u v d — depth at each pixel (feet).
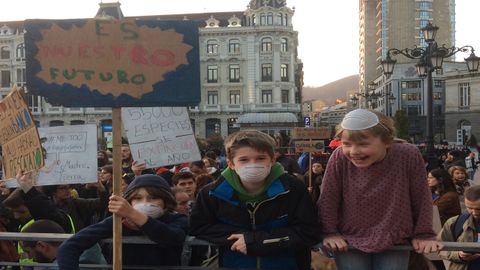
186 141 19.08
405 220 8.91
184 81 9.48
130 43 9.37
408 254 9.29
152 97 9.41
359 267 9.21
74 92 9.29
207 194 9.55
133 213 9.16
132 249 10.30
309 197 9.36
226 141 9.50
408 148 9.09
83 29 9.30
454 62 265.95
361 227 9.07
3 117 11.91
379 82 306.76
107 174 21.40
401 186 8.91
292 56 212.84
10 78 211.20
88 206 19.89
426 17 353.51
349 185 9.15
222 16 218.79
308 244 9.09
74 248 9.44
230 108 211.41
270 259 9.57
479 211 12.82
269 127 204.64
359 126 8.71
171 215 10.41
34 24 9.25
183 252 12.92
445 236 13.70
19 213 15.75
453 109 213.66
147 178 10.36
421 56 58.34
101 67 9.34
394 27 354.13
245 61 211.20
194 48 9.50
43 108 211.00
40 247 11.88
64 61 9.29
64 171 15.51
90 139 15.58
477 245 9.05
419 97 264.93
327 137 33.45
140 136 18.83
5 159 12.14
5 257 13.43
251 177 8.88
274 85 208.74
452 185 19.17
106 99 9.33
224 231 9.36
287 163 28.27
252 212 9.24
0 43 211.61
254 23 212.02
